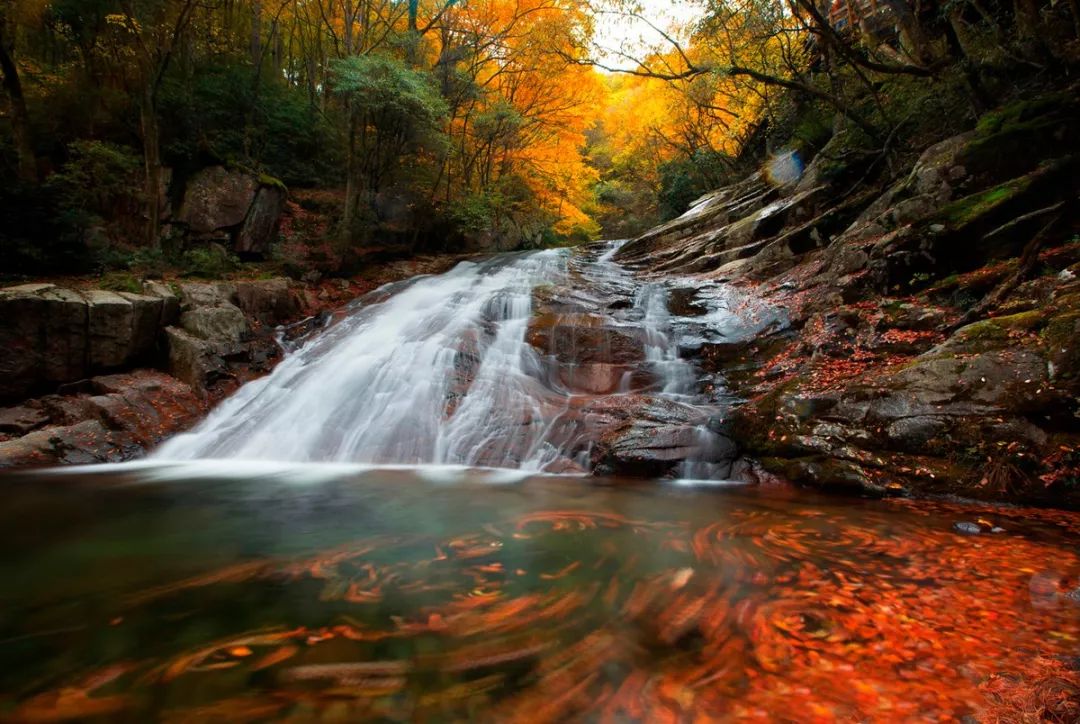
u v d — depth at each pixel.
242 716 1.73
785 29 11.17
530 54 17.98
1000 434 4.61
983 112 9.06
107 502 4.62
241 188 12.11
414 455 6.73
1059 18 8.80
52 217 9.10
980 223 7.21
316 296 12.38
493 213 18.36
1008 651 2.09
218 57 14.73
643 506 4.50
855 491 4.93
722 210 16.23
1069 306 4.95
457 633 2.27
